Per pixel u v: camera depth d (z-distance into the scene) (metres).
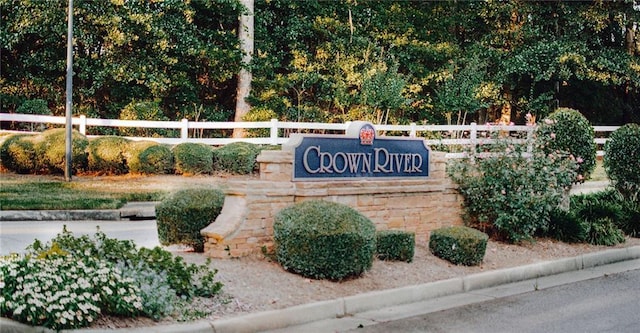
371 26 28.61
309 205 8.70
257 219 9.04
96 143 16.86
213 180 16.48
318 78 26.11
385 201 10.41
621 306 8.59
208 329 6.53
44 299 6.01
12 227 11.31
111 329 6.16
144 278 6.93
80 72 22.91
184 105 25.22
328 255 8.30
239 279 8.02
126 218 12.88
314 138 9.69
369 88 24.73
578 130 13.66
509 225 11.34
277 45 27.47
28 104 20.94
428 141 20.33
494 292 9.25
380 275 8.90
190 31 23.53
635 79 28.67
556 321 7.80
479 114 31.61
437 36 29.92
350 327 7.30
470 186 11.44
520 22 29.80
